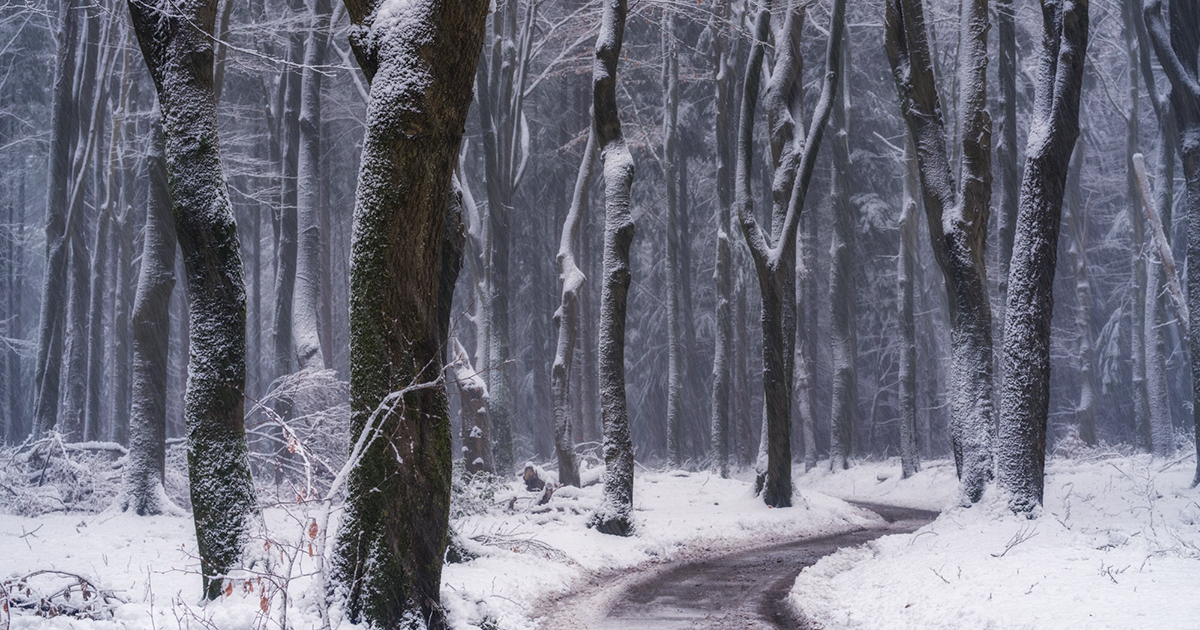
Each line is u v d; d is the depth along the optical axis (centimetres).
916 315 3803
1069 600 737
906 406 2864
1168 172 2570
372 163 729
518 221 3856
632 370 4188
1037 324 1312
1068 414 3934
